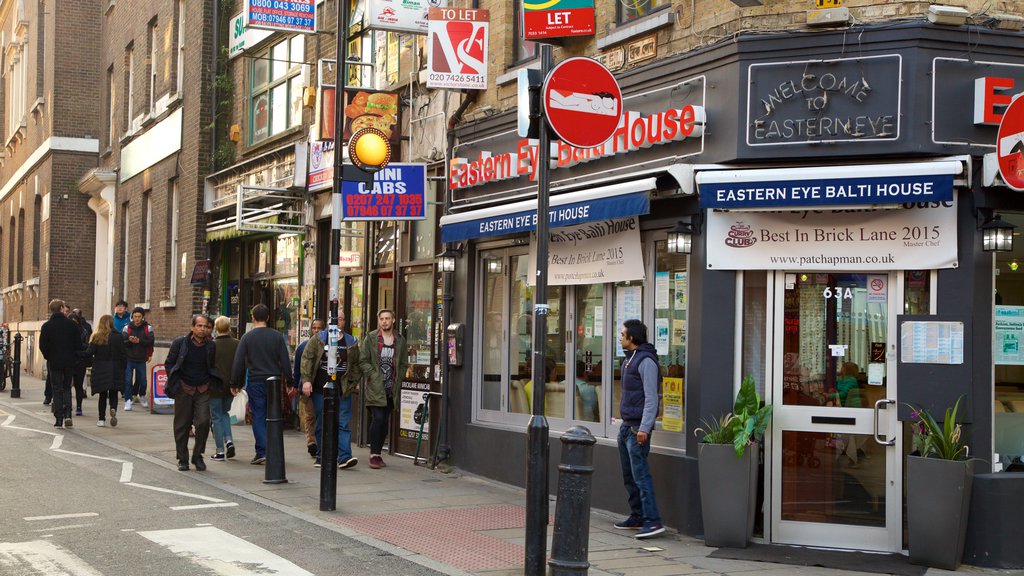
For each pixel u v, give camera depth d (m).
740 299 9.19
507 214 11.12
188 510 9.66
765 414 8.73
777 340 9.07
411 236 14.39
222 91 20.77
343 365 12.59
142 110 24.88
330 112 14.55
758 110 8.95
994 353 8.62
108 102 29.30
